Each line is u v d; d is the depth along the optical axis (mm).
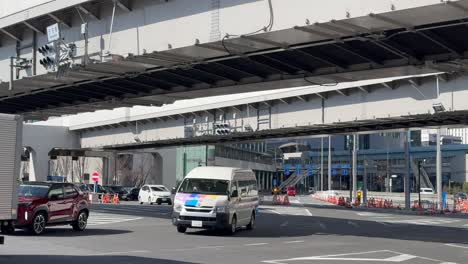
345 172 128000
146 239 19922
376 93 35500
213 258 15219
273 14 18312
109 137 59594
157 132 53188
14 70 27469
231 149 99250
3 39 28328
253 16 18766
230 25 19297
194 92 28938
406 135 54656
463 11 15633
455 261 16234
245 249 17578
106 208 41594
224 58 21922
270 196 97625
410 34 18922
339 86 36406
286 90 39750
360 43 20109
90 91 30562
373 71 22469
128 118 54438
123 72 24875
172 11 20953
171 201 54219
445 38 19000
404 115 33844
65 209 21234
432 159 126500
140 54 21828
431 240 22766
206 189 22281
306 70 23594
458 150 122938
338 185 142875
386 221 35062
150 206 47781
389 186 118000
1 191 12758
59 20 24547
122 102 32812
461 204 56781
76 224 22062
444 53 20438
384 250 18469
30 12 25016
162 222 28297
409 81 33344
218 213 21625
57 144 63938
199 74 25688
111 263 13711
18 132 13117
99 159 85062
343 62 22500
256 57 22531
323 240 21422
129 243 18484
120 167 81938
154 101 32875
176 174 80250
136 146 60188
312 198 90125
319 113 38781
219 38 19484
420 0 15383
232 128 45188
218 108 45844
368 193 102625
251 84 26000
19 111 38312
